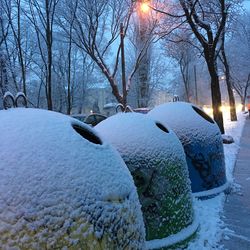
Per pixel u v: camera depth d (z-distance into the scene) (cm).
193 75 5331
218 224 540
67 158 255
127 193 279
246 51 4281
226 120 3095
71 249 233
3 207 224
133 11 2378
